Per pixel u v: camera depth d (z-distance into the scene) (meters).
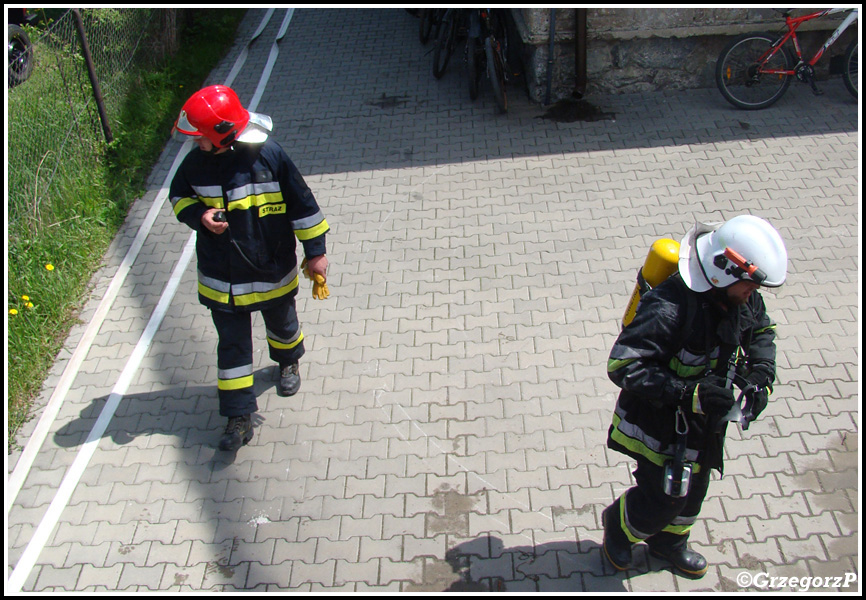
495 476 4.02
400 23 10.22
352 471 4.11
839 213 5.82
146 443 4.38
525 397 4.48
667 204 6.10
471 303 5.24
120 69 7.79
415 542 3.72
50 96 6.53
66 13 6.82
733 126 7.09
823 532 3.62
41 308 5.25
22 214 5.56
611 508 3.41
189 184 3.77
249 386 4.13
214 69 9.20
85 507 4.00
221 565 3.67
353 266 5.69
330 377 4.73
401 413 4.44
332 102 8.20
